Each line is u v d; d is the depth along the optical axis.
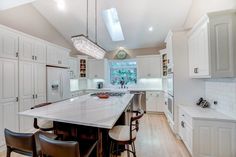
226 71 1.95
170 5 3.54
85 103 2.46
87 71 6.11
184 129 2.61
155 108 5.07
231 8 1.97
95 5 3.58
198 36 2.44
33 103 3.22
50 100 3.75
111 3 3.63
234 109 2.01
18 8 3.55
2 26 2.52
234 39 1.91
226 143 1.99
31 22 3.92
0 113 2.49
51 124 2.14
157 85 5.59
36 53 3.34
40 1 3.81
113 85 6.38
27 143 1.30
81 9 3.91
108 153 2.05
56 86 4.02
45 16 4.32
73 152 1.10
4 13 3.23
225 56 1.95
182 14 3.79
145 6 3.62
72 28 4.77
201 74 2.33
